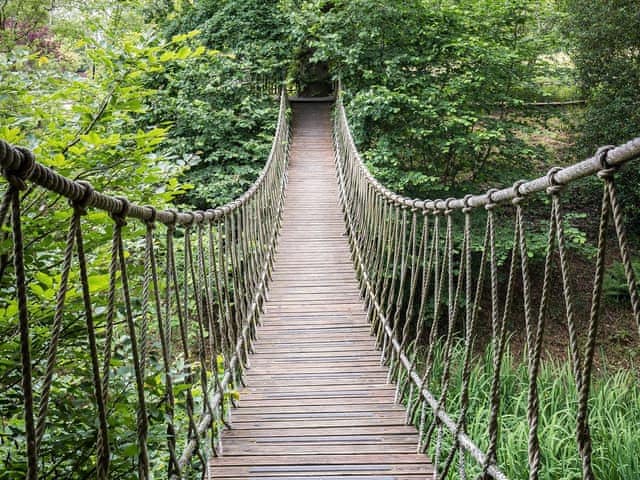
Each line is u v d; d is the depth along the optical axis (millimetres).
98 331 2180
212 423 3023
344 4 12414
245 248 5395
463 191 10953
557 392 5340
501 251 9633
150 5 13250
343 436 3359
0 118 2557
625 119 10211
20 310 1115
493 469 2186
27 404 1125
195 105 11422
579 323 9172
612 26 10062
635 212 9961
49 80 2734
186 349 2447
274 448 3209
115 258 1644
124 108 2672
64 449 1926
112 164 2463
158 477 2660
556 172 1529
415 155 11258
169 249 2291
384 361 4473
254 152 11641
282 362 4535
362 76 12055
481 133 9977
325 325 5324
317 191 10250
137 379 1758
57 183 1248
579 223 10805
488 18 11086
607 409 5070
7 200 1091
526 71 11086
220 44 13320
